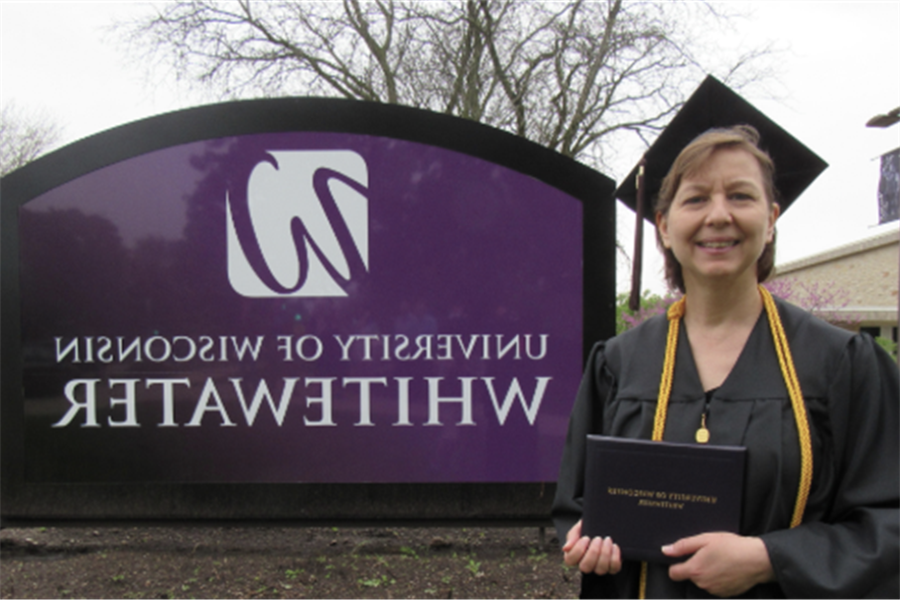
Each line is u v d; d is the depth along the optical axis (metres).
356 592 3.55
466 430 4.02
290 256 4.05
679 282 1.59
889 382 1.24
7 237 4.09
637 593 1.38
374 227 4.04
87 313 4.07
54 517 4.08
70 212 4.09
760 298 1.40
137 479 4.05
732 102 2.17
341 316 4.04
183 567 3.92
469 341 4.01
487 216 4.02
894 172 5.65
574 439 1.56
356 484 4.01
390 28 13.62
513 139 4.01
